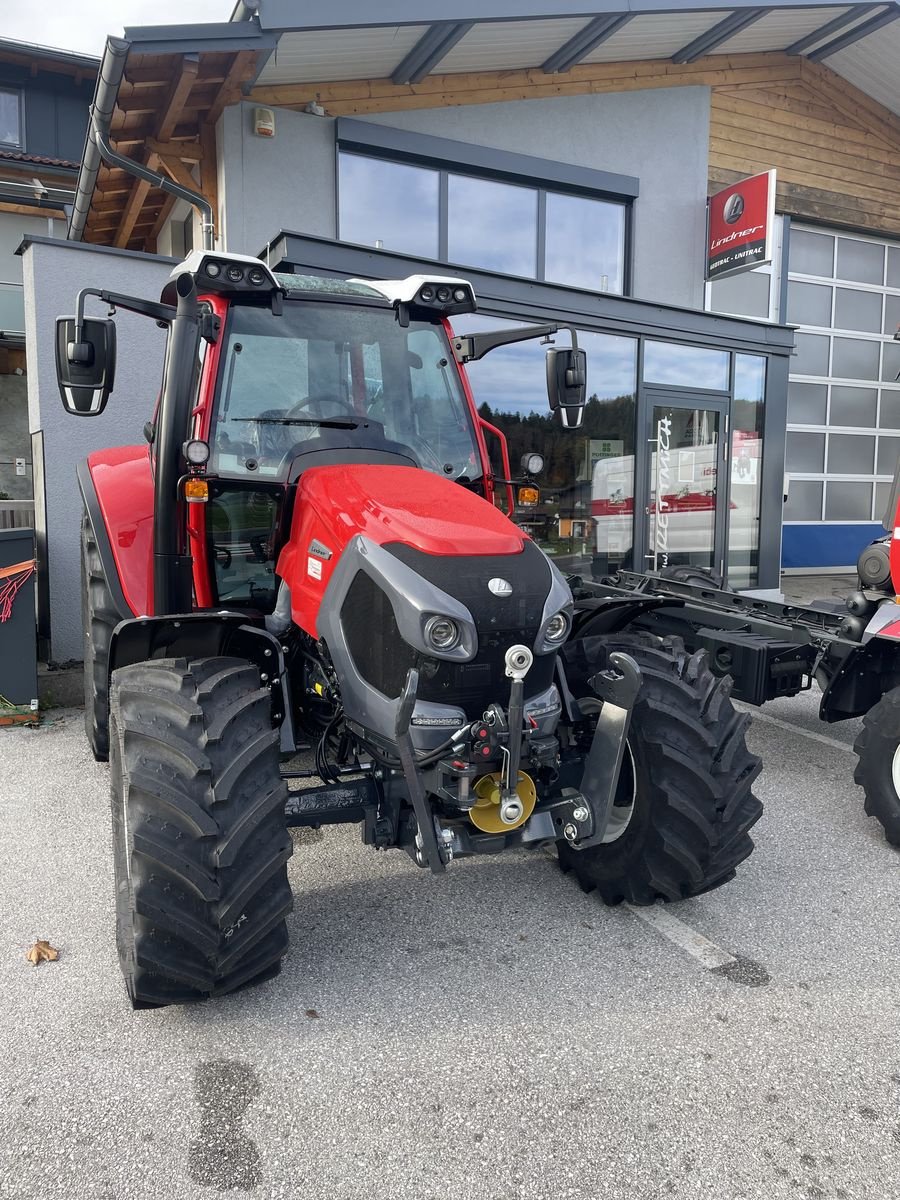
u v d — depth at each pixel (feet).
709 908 10.83
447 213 30.73
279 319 11.07
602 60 32.94
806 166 40.42
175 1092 7.49
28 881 11.38
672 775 9.49
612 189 33.71
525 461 11.84
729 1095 7.50
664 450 30.04
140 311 9.98
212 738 8.04
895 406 46.42
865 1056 8.02
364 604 8.71
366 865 11.91
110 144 25.09
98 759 14.15
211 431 10.46
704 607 16.81
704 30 32.55
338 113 27.84
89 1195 6.43
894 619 13.58
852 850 12.57
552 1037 8.27
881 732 12.54
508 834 8.82
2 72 57.62
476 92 30.22
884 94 41.39
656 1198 6.44
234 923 7.90
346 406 11.25
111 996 8.89
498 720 8.23
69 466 20.65
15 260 53.98
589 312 27.27
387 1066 7.84
